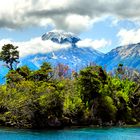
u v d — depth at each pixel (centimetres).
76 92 14112
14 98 12069
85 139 9838
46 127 11725
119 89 16275
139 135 10906
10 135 10069
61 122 12219
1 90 12425
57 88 13275
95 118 13638
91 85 14100
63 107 12444
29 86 12219
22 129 11300
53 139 9612
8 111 11831
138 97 16425
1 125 11744
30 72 15475
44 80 14638
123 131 12000
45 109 11662
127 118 15200
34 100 11550
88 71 14288
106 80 15088
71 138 9931
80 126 13012
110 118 14238
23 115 11538
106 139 9944
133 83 16762
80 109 13212
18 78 14250
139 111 16200
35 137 9881
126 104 15375
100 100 14125
